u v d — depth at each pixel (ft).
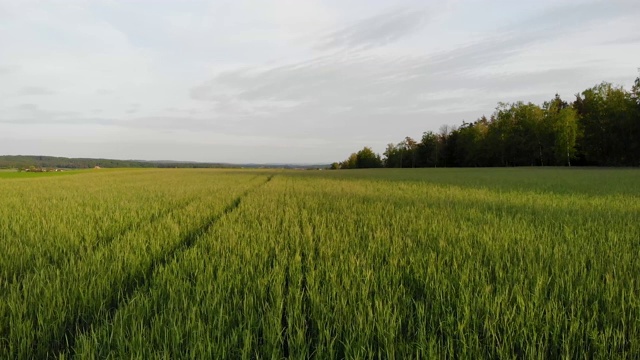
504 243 15.70
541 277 10.55
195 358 7.06
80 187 60.64
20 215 25.20
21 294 10.14
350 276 11.35
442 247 15.15
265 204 32.81
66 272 11.93
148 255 14.38
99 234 18.89
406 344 7.44
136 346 7.27
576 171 121.19
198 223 22.63
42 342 7.80
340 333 7.98
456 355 7.37
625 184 59.93
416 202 33.68
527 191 48.03
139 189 54.75
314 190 51.37
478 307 8.95
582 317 8.61
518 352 7.50
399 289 10.37
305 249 15.12
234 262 12.93
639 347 7.34
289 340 7.64
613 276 11.37
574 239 16.56
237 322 8.64
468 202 34.06
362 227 20.63
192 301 9.50
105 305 9.75
